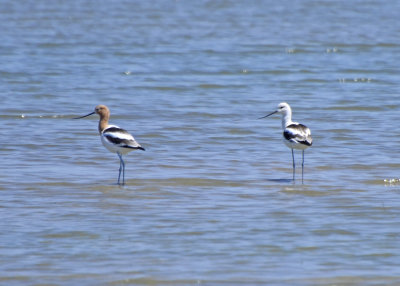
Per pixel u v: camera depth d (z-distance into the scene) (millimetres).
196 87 33156
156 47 45969
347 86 33812
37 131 23891
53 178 18203
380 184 17969
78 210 15594
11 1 73375
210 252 13172
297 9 69375
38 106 28297
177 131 24203
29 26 55844
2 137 22875
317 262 12734
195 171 19125
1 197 16484
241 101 30016
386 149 21750
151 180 18172
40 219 14945
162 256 12977
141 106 28594
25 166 19422
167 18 62500
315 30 55531
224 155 21031
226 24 58781
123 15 64312
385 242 13703
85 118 26375
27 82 33594
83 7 69938
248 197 16703
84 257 12898
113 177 18438
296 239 13867
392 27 57500
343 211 15625
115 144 17516
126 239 13805
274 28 56625
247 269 12414
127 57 42000
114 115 26781
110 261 12719
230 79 35406
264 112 27797
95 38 49844
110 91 31812
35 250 13195
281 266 12555
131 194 16859
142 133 23797
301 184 17875
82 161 20094
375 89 32969
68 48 45062
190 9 69188
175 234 14102
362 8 70438
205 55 43094
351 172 19156
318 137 23484
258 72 37531
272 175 18828
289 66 39625
